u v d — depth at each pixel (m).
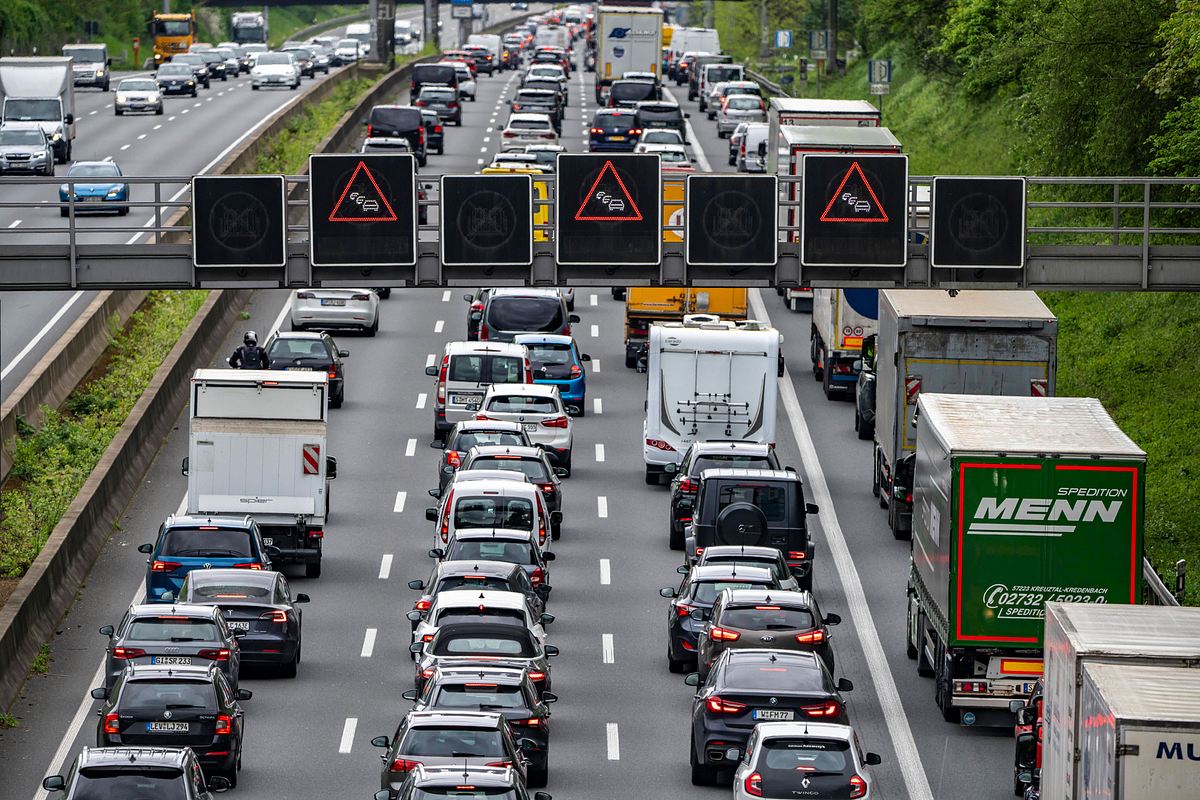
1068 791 54.53
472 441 114.06
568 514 114.38
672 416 118.00
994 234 104.62
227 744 69.25
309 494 101.00
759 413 117.50
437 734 62.47
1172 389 129.25
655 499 117.81
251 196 103.50
